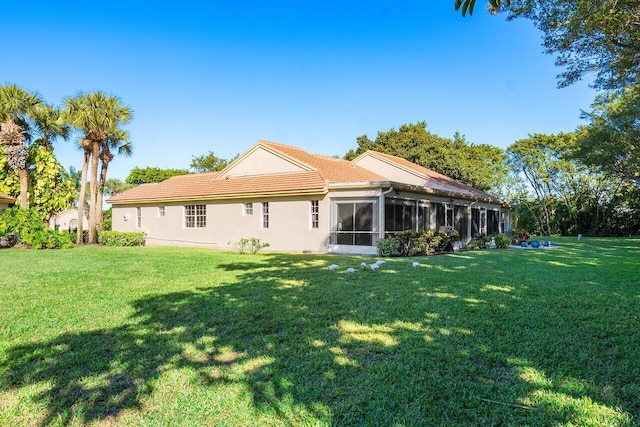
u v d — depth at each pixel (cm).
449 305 625
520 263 1215
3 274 1005
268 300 674
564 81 1165
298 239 1797
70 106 2255
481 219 2556
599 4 798
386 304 635
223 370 380
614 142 2480
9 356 418
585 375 364
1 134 2177
